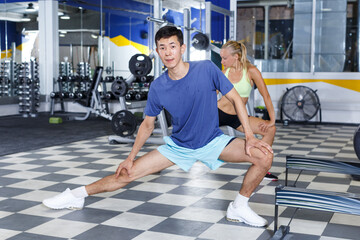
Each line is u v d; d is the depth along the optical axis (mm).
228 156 2578
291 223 2773
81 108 10438
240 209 2732
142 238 2498
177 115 2520
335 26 8391
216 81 2498
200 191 3539
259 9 8859
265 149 2520
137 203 3193
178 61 2385
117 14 10062
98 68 8523
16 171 4246
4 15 9586
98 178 3973
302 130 7508
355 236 2555
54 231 2609
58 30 10312
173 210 3031
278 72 8758
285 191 2406
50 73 10391
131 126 5625
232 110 3502
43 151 5379
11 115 9719
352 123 8391
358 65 8320
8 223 2750
